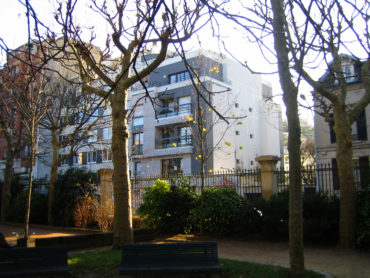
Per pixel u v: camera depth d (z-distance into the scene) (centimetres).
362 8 677
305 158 3862
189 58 3098
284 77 662
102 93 963
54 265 641
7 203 2112
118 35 929
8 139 2142
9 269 620
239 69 3550
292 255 636
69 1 454
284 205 1110
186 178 1463
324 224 1035
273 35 682
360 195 1023
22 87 1311
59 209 1766
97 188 1803
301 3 525
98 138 2017
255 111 3662
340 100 1052
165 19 679
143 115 3362
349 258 867
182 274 652
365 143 2159
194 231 1348
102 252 862
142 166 3316
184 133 3155
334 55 1079
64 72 1936
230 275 670
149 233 1187
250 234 1230
